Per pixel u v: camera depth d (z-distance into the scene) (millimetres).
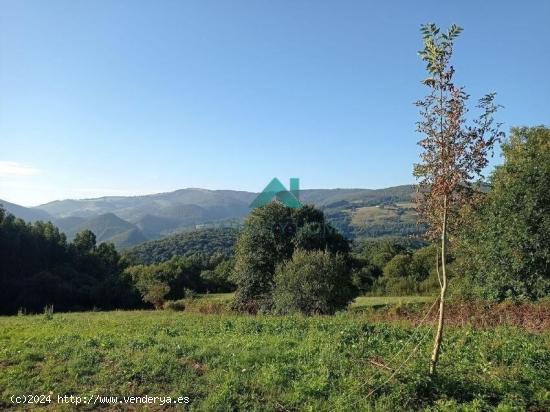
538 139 27562
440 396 7297
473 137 7238
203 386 8258
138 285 62406
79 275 69500
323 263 27781
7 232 62812
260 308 34750
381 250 65562
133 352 10492
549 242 20797
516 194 21906
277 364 9320
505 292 22344
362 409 6969
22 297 57938
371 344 11219
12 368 9406
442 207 7590
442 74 7285
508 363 9266
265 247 37125
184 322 17312
